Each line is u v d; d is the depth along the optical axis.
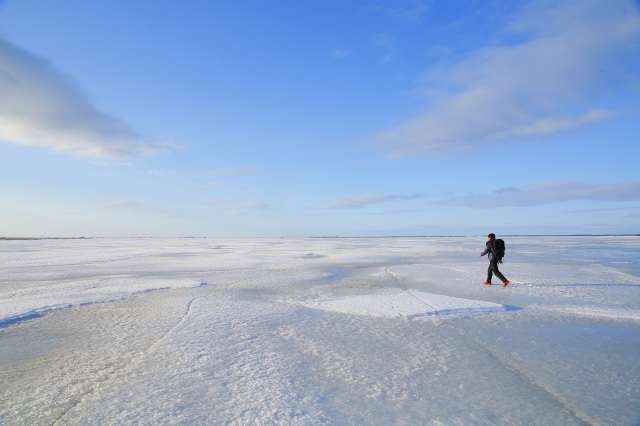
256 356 5.47
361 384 4.54
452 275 15.22
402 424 3.61
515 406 4.00
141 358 5.39
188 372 4.86
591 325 7.32
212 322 7.41
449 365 5.19
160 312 8.34
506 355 5.61
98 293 10.70
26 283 13.39
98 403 4.02
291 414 3.77
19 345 6.09
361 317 7.88
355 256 27.34
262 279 14.16
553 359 5.45
